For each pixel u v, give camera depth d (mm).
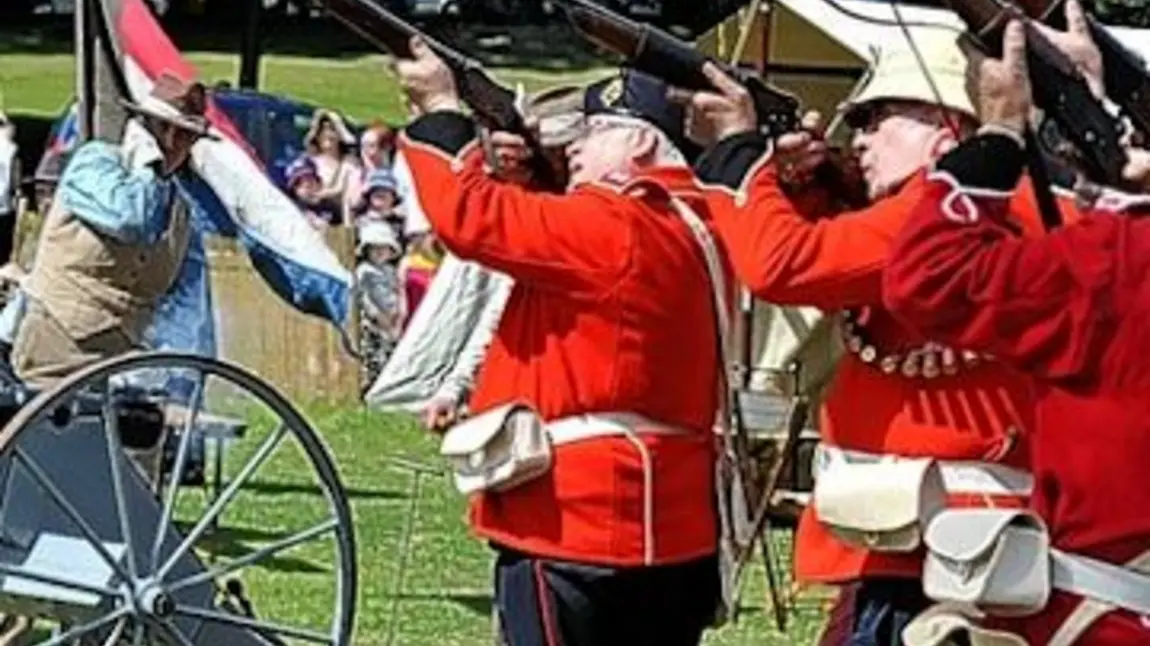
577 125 8008
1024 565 5645
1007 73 5789
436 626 13047
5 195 21797
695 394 7875
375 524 15938
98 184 11641
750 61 20609
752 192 6996
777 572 13016
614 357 7715
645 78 7922
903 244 5656
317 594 13477
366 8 7840
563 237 7617
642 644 7930
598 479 7742
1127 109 6023
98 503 9453
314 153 25562
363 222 23328
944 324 5609
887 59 7035
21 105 46406
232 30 60469
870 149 7004
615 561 7742
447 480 17828
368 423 20844
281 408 9766
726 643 12672
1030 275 5527
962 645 5797
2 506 9352
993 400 6836
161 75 12484
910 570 6906
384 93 51781
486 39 54438
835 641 7227
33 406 9172
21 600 9469
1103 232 5570
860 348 7023
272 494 16250
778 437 12734
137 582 9430
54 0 60125
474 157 7699
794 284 6723
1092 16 6297
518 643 7883
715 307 7902
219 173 15281
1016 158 5734
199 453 12883
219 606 9773
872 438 6984
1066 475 5602
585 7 7680
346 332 18031
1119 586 5582
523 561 7863
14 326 12250
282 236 15562
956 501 6836
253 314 21438
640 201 7746
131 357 9359
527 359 7848
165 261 11969
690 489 7875
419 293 22062
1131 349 5496
